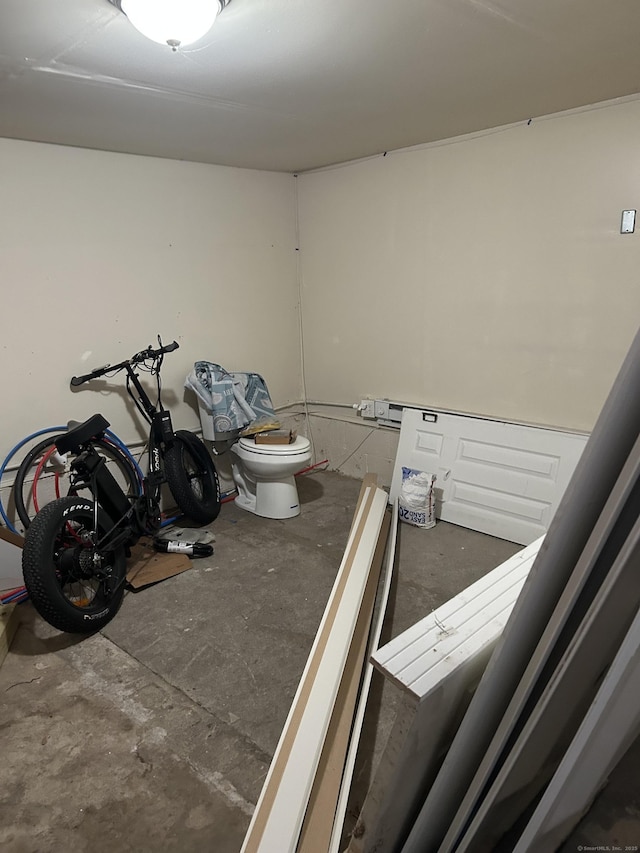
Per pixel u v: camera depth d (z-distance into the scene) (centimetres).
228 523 319
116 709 180
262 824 122
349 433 386
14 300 255
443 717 92
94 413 293
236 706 181
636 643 63
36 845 138
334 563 271
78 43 148
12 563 237
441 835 107
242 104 207
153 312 311
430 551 281
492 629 101
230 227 340
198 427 345
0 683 192
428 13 139
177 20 124
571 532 70
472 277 300
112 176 280
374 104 218
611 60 180
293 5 131
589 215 252
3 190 244
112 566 239
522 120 260
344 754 144
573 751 75
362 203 339
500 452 293
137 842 138
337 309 374
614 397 62
